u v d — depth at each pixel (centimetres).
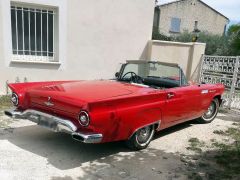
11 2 757
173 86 527
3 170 354
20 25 791
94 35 873
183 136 548
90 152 432
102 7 866
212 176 383
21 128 517
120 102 377
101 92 405
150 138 464
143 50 973
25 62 791
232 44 1686
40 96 405
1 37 752
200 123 652
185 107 520
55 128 384
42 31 823
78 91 405
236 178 382
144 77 555
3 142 444
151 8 953
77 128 361
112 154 431
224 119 712
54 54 853
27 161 384
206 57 1018
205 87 586
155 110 440
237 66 824
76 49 855
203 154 459
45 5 789
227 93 894
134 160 416
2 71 771
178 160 429
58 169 370
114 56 921
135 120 404
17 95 439
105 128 364
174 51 1003
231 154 461
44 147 436
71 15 826
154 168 396
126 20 916
